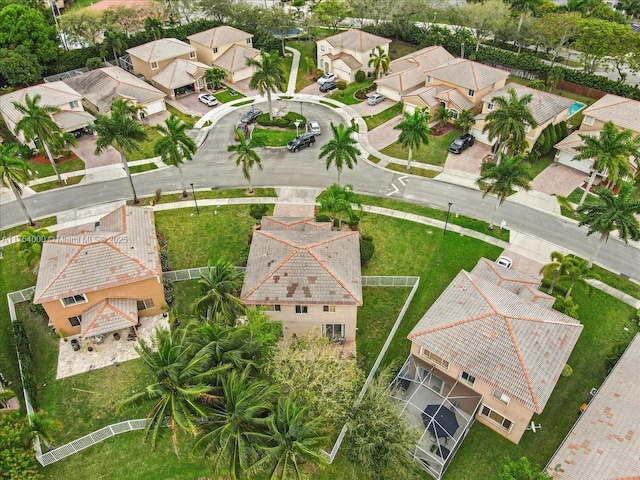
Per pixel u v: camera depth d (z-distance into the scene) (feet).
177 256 146.00
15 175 143.13
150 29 261.24
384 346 114.83
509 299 109.50
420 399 105.60
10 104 198.59
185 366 86.43
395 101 227.20
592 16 268.41
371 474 94.99
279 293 113.19
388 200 167.94
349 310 115.14
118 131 150.41
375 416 94.48
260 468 80.02
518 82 246.88
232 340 95.55
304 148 194.49
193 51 246.88
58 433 103.40
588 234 131.95
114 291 119.14
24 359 112.88
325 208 144.05
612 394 102.22
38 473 95.50
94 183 176.45
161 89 231.09
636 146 148.05
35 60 235.20
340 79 248.52
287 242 121.90
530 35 249.34
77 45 284.20
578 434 95.09
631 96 220.64
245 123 207.10
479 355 97.60
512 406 95.76
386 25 283.38
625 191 126.21
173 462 97.66
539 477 81.56
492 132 158.30
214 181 177.17
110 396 109.60
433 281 138.00
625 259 145.28
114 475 96.02
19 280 139.44
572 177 178.50
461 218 159.94
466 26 261.03
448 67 218.18
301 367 101.09
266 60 197.16
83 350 119.24
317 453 83.61
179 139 153.69
